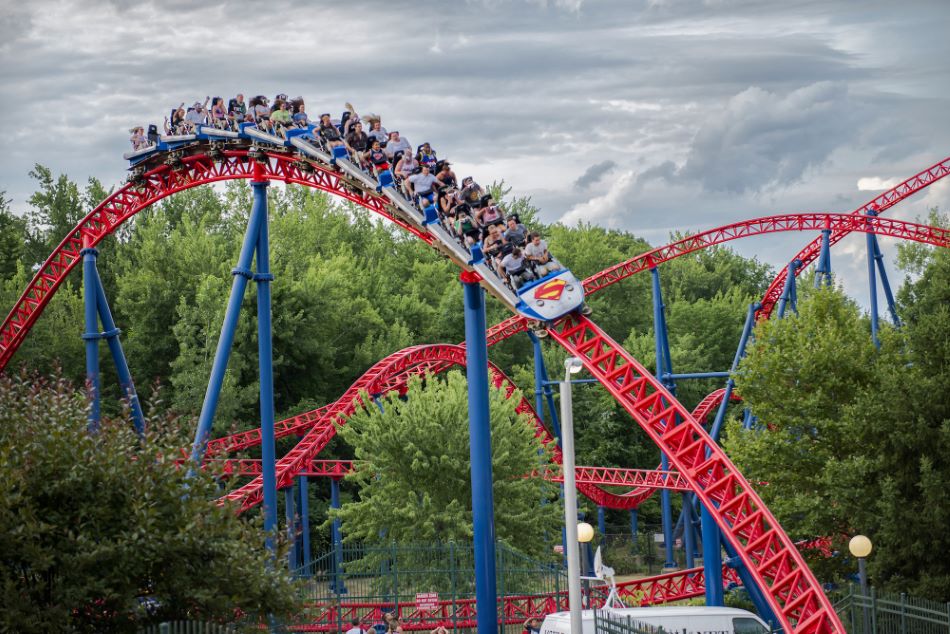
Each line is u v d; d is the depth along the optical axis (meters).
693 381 119.62
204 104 53.62
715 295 161.00
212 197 128.38
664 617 35.97
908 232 74.12
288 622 31.23
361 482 61.00
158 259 100.19
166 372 98.62
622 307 142.25
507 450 59.00
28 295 61.59
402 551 56.53
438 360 74.69
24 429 26.84
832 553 49.78
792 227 72.44
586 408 108.19
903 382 43.59
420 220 44.38
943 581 40.41
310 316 98.88
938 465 42.41
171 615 27.00
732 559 51.34
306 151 47.12
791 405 47.66
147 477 26.80
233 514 27.91
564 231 149.12
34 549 24.66
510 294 42.44
